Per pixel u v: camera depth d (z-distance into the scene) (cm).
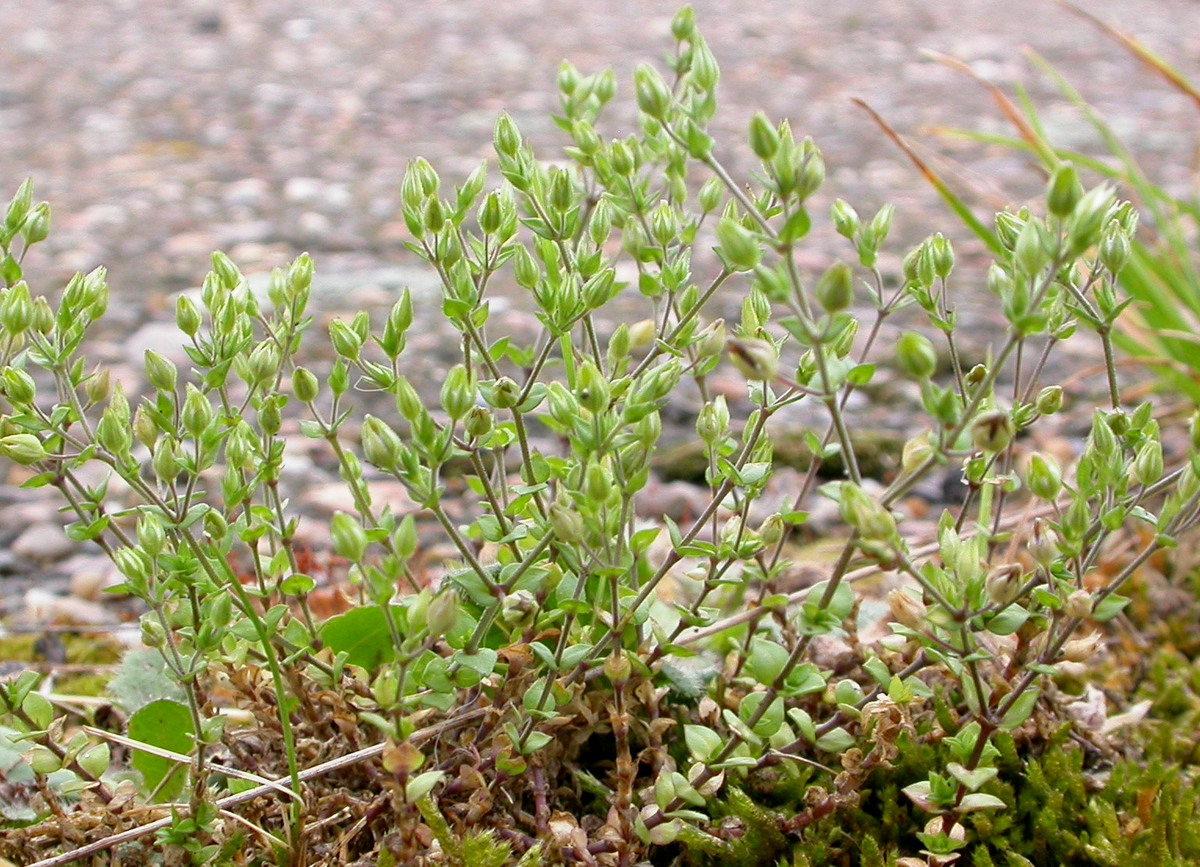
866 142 82
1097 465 27
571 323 27
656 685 30
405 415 26
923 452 25
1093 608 26
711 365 27
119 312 55
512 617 27
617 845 27
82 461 26
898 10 129
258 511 28
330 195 72
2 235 27
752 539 27
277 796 28
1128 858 28
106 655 34
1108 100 91
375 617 28
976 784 26
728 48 110
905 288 28
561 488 27
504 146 28
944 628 26
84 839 28
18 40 114
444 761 28
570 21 122
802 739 28
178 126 87
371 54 108
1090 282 28
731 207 28
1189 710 32
